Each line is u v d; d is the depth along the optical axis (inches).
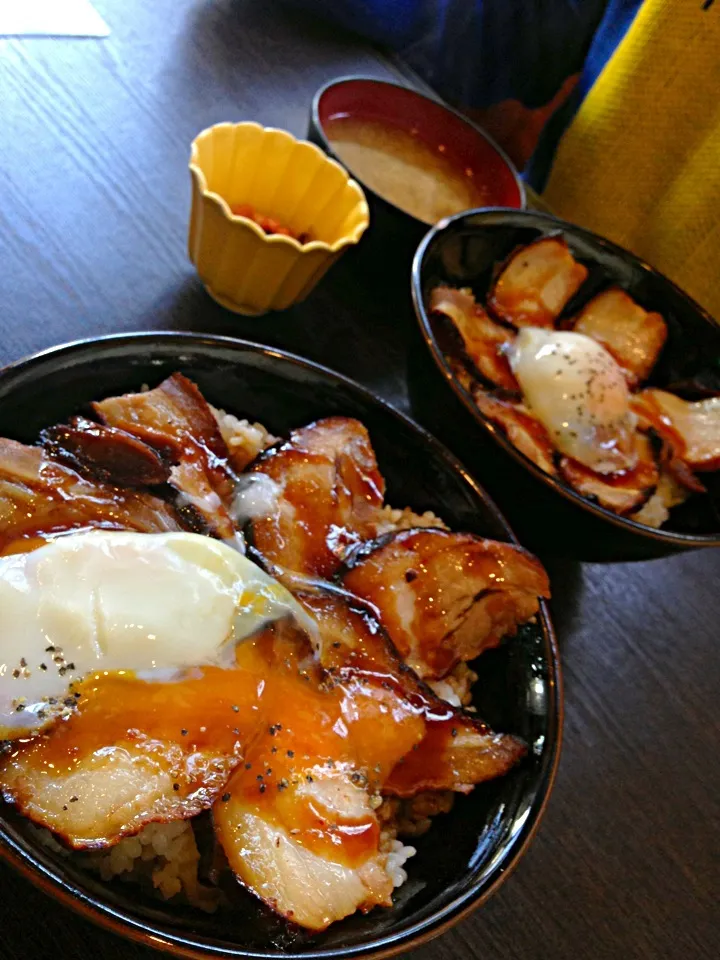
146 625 11.3
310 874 11.3
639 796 15.1
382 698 12.5
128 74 18.3
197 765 11.2
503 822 12.3
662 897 14.3
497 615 13.7
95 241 16.1
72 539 11.5
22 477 12.0
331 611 12.9
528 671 13.4
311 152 16.0
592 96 23.0
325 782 11.9
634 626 16.8
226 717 11.5
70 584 11.2
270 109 19.5
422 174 19.4
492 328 17.4
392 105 19.4
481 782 12.7
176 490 12.7
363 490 14.1
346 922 11.4
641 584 17.4
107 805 10.8
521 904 13.5
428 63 24.6
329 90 18.4
